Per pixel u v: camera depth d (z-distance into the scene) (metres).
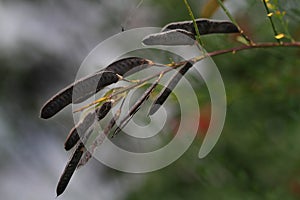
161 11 1.59
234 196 1.65
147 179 2.15
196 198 1.96
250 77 1.47
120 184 2.32
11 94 2.88
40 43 2.66
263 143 1.70
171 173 2.02
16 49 2.79
